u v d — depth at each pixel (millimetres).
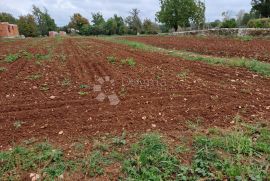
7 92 6148
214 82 6637
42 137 3865
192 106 4938
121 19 59594
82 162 3238
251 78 6980
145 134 3830
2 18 69062
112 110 4852
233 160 3205
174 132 3939
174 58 10523
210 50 13086
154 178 2895
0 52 13961
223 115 4500
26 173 3059
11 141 3775
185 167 3088
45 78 7480
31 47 16938
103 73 8008
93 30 57000
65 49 15281
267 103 5016
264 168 3066
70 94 5902
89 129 4082
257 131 3920
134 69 8453
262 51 11609
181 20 40812
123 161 3264
